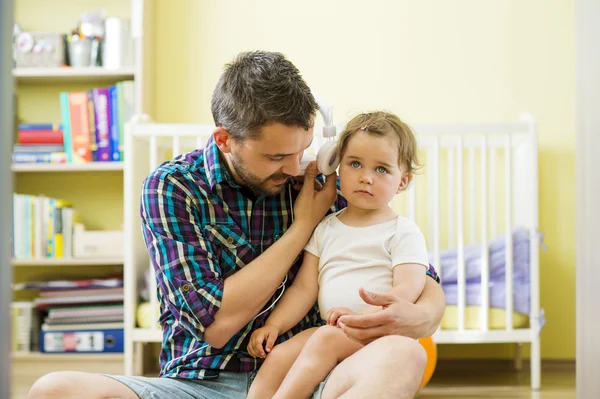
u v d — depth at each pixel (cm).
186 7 317
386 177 134
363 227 135
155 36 317
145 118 278
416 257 129
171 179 129
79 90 321
